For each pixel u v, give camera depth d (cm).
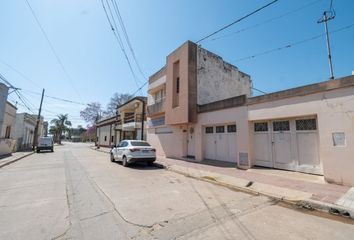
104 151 2670
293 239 361
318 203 526
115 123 3180
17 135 2983
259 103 981
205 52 1522
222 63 1659
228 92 1673
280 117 892
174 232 384
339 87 709
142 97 2317
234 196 633
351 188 653
